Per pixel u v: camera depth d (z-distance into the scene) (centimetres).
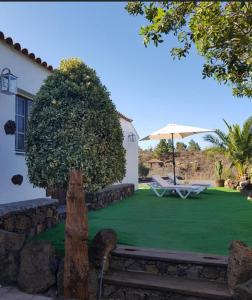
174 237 668
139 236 676
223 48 684
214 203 1262
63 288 490
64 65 619
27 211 693
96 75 620
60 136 558
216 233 706
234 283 449
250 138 1897
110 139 591
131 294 497
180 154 3362
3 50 704
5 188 721
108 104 600
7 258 555
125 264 547
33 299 495
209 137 2038
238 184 1919
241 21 636
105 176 570
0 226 602
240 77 776
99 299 505
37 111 599
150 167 3406
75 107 568
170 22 654
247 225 795
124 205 1208
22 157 793
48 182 569
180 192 1523
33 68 828
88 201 1065
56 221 830
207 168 3081
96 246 546
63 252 568
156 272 529
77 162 538
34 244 546
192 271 508
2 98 713
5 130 723
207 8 630
